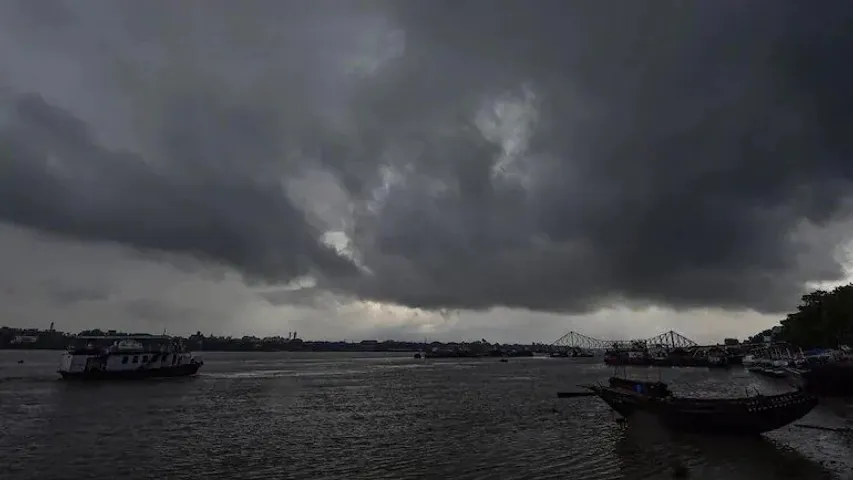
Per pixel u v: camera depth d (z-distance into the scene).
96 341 134.38
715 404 48.31
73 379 117.81
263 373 170.75
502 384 126.44
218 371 179.88
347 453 46.22
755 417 45.69
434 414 71.44
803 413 46.38
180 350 140.38
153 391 101.62
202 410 76.06
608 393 59.78
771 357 182.38
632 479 35.12
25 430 58.34
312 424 63.34
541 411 72.38
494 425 60.53
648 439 47.84
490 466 40.28
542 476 36.94
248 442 51.75
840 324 140.38
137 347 130.62
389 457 44.34
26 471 40.72
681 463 38.56
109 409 75.81
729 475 35.06
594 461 40.66
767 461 38.50
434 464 41.47
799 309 162.00
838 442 44.56
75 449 48.44
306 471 40.09
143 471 40.62
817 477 34.00
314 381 135.75
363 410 76.50
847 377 74.31
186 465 42.38
